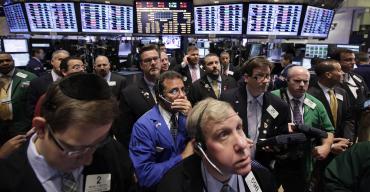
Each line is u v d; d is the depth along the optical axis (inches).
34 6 171.9
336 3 169.8
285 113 77.8
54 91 26.0
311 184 65.1
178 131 62.6
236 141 31.7
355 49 195.0
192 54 160.6
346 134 103.7
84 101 24.9
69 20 174.9
